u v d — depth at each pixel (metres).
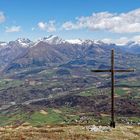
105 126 53.44
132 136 47.19
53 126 57.88
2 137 41.53
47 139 41.12
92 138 43.09
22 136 42.50
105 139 43.06
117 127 54.31
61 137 42.69
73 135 44.25
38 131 48.22
